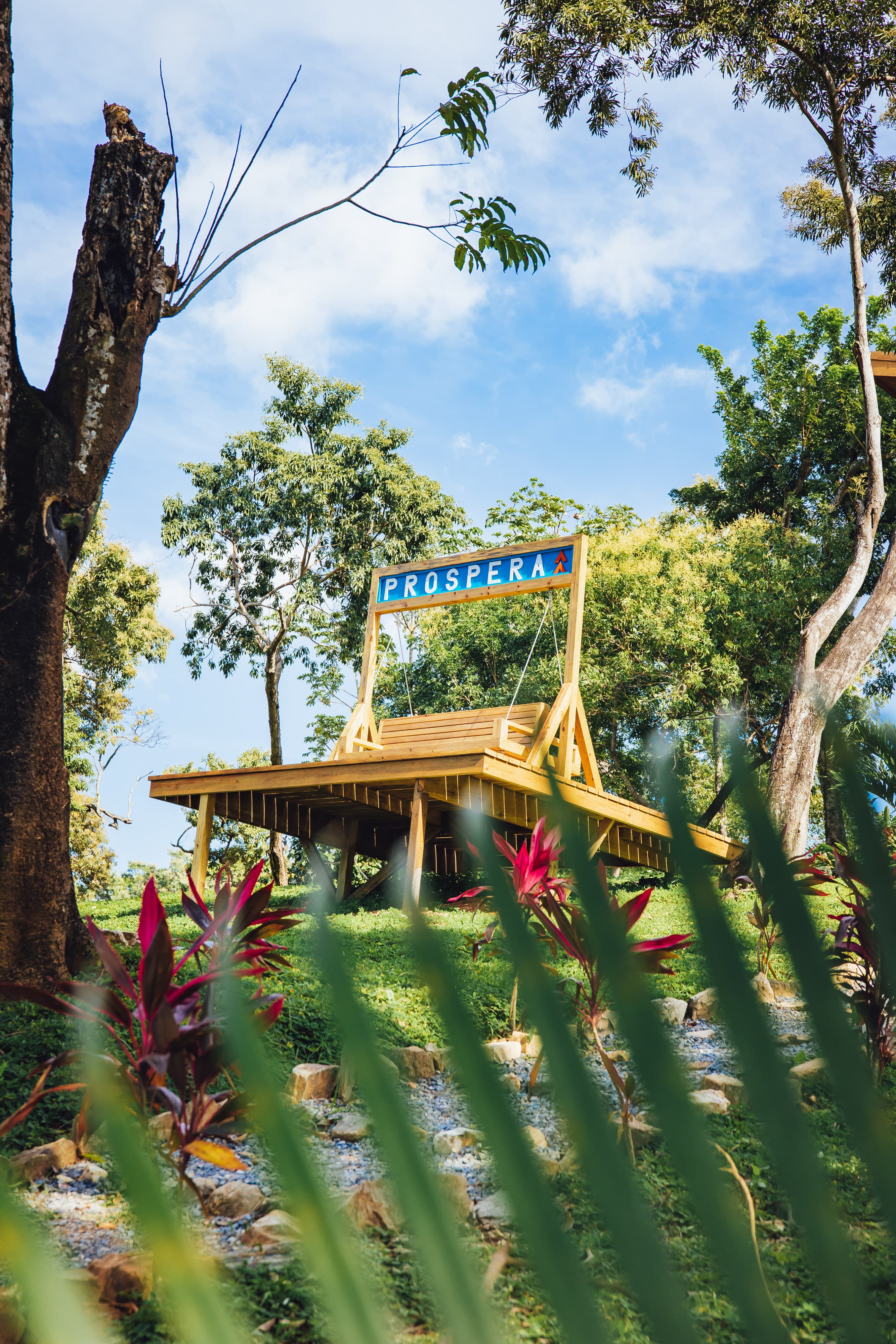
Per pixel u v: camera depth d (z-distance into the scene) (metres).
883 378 8.54
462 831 0.31
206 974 2.67
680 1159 0.26
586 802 8.90
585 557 10.15
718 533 21.62
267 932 3.94
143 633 23.89
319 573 21.98
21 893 5.57
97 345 6.34
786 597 18.02
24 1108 2.55
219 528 21.66
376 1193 2.84
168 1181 3.25
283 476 21.08
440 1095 4.29
